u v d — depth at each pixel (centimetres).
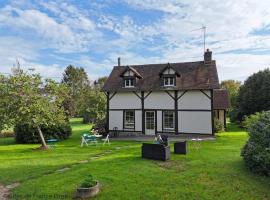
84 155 1719
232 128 3484
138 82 2859
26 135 2636
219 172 1159
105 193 951
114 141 2423
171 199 898
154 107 2725
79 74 8400
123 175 1148
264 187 990
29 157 1697
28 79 2091
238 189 973
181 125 2614
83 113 5216
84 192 927
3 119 2050
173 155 1558
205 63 2788
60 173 1230
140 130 2781
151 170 1220
